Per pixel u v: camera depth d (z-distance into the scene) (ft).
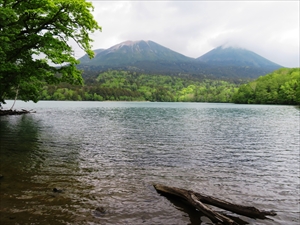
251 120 130.72
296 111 222.48
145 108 280.92
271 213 22.03
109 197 24.59
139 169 35.45
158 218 20.70
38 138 59.47
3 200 22.49
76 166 35.63
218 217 20.18
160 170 35.27
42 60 65.00
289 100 393.50
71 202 22.89
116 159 41.11
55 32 63.16
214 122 117.80
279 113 193.67
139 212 21.62
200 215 21.45
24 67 67.97
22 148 46.60
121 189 26.96
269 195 26.84
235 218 21.44
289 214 22.40
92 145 52.95
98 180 29.66
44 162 36.99
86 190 26.14
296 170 37.24
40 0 52.75
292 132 83.25
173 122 114.52
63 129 78.69
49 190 25.54
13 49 61.57
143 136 69.05
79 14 59.72
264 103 441.27
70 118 124.77
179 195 24.25
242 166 39.04
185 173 34.12
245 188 28.81
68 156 41.73
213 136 72.02
